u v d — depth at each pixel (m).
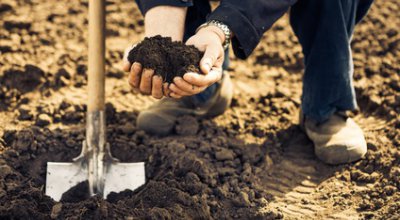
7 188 1.35
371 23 2.04
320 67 1.45
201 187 1.39
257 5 1.22
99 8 1.42
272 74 1.89
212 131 1.61
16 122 1.61
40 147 1.51
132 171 1.44
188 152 1.51
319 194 1.44
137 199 1.34
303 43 1.49
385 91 1.76
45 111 1.64
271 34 2.05
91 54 1.43
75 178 1.41
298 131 1.64
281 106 1.72
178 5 1.27
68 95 1.72
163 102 1.61
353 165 1.51
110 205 1.26
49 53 1.87
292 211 1.38
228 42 1.22
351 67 1.47
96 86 1.43
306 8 1.41
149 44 1.18
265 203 1.39
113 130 1.60
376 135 1.60
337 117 1.55
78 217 1.24
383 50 1.94
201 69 1.14
